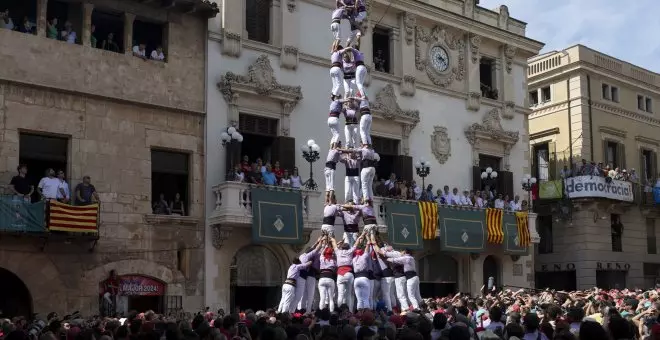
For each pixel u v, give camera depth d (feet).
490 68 123.65
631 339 28.81
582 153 135.33
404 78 108.99
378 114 104.99
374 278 65.72
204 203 87.25
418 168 104.83
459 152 115.14
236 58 92.43
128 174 81.92
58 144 78.33
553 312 46.24
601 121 140.15
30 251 73.87
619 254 136.46
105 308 77.00
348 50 70.90
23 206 70.79
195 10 87.97
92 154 79.51
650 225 146.10
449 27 116.06
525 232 116.57
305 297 66.49
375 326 42.27
